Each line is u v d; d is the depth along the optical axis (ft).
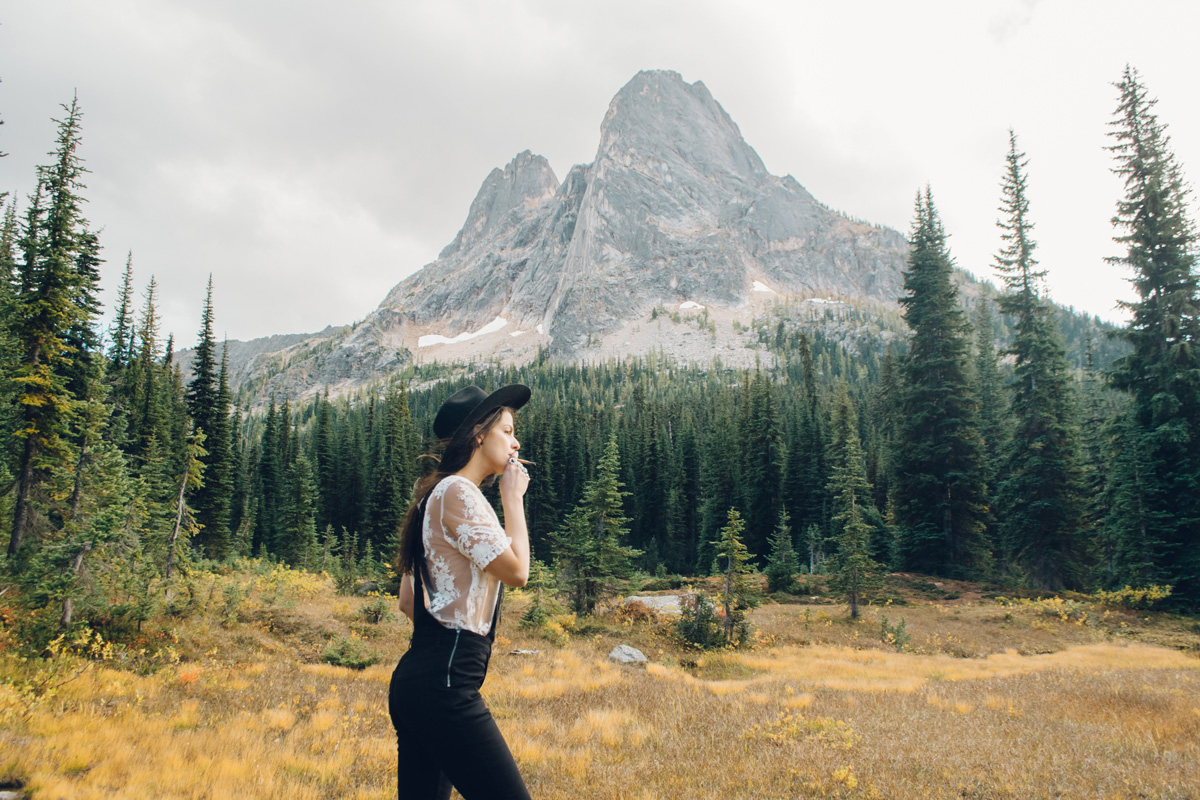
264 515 208.13
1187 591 87.15
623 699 35.32
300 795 16.89
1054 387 110.73
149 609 46.75
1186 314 93.61
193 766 18.88
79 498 49.67
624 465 258.16
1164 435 89.81
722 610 80.64
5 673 29.58
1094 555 108.37
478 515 5.88
